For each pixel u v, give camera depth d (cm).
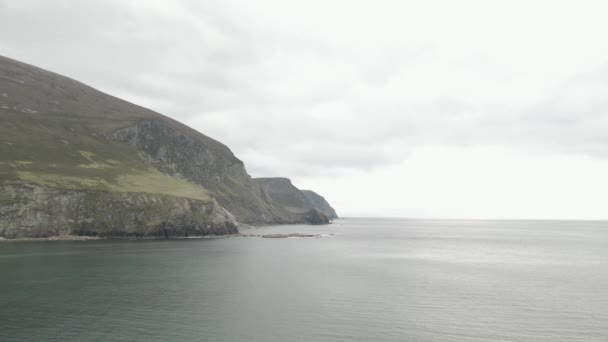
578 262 8719
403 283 5853
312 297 4878
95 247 9919
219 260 8106
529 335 3581
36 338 3344
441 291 5297
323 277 6284
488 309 4394
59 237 11794
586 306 4547
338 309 4341
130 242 11575
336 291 5234
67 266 6862
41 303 4406
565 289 5506
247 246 11394
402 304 4581
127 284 5494
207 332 3572
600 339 3494
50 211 12081
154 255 8625
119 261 7600
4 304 4347
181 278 6009
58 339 3331
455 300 4797
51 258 7781
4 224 11306
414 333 3612
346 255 9662
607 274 6900
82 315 3994
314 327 3744
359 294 5072
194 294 4962
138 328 3641
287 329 3678
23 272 6222
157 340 3356
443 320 3991
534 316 4144
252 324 3806
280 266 7438
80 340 3319
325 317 4050
